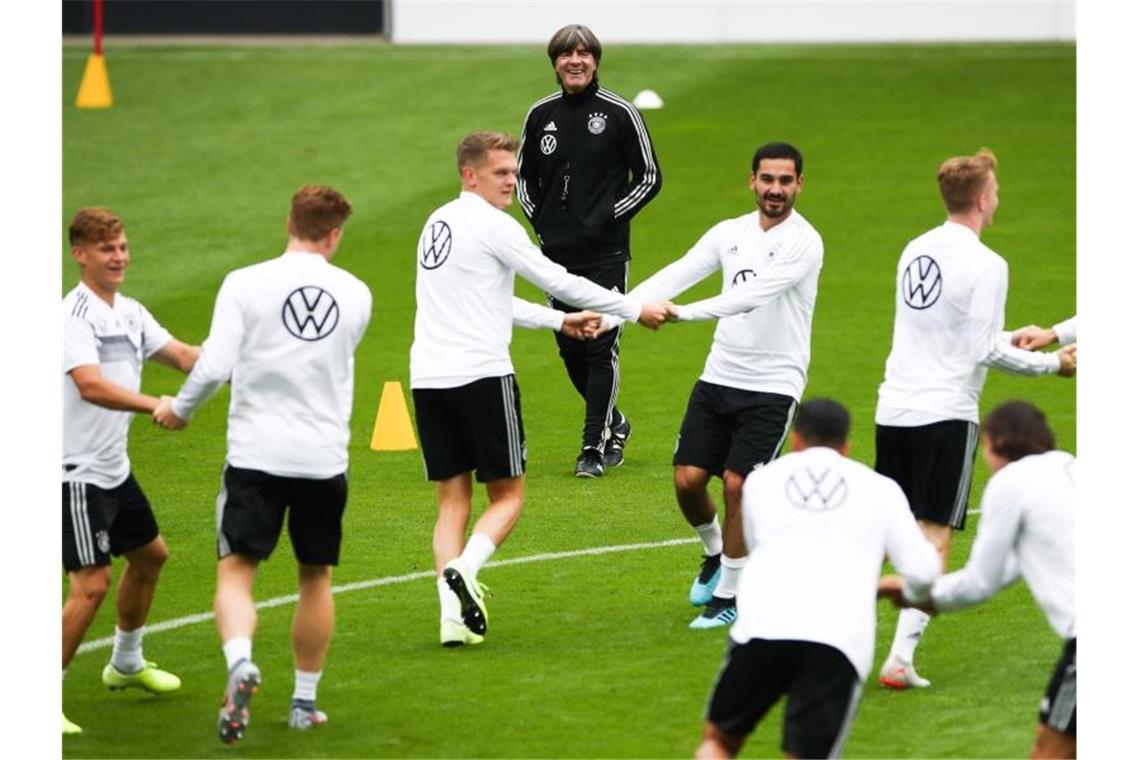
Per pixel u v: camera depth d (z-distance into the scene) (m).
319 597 25.53
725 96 91.19
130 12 113.75
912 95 91.12
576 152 41.28
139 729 25.70
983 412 45.97
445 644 29.27
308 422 25.00
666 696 26.86
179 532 36.38
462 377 29.89
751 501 22.36
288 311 24.75
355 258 63.72
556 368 51.41
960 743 24.91
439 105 88.06
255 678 23.56
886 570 34.00
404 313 57.03
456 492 30.62
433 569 33.81
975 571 22.12
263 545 24.98
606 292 30.77
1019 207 70.38
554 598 32.00
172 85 93.75
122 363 25.81
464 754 24.61
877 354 51.53
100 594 25.47
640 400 47.72
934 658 28.70
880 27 109.44
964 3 108.81
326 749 24.81
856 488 21.98
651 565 34.06
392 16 110.38
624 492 39.28
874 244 65.50
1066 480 21.97
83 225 25.28
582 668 28.17
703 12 109.56
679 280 31.75
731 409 30.89
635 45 108.00
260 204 70.62
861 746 24.81
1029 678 27.64
